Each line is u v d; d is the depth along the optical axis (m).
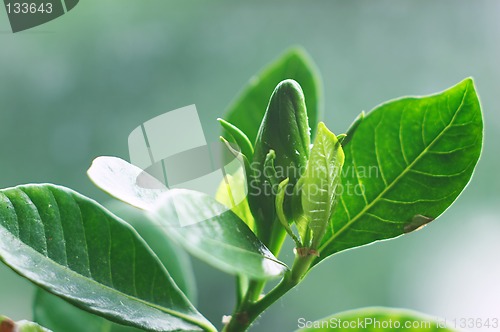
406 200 0.34
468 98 0.33
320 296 0.62
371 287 0.63
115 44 0.69
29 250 0.32
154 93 0.69
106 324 0.37
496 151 0.68
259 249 0.31
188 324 0.33
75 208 0.33
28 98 0.68
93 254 0.33
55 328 0.36
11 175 0.66
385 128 0.34
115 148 0.68
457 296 0.62
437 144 0.34
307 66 0.39
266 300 0.32
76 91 0.69
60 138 0.68
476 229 0.65
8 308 0.58
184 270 0.38
